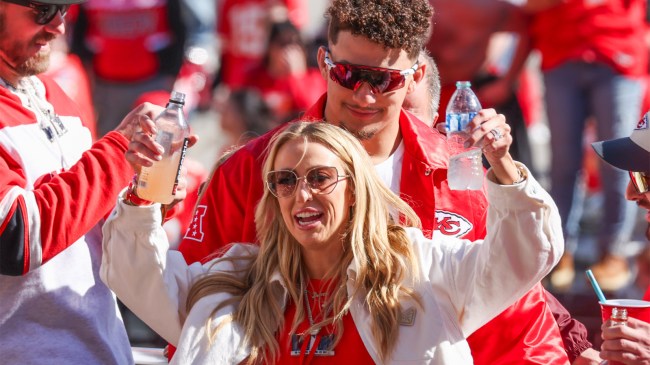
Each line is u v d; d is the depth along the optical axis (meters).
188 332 15.38
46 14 15.78
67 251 16.06
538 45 30.06
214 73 37.91
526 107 35.94
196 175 26.98
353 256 15.24
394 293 15.02
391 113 16.64
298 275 15.62
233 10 36.62
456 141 16.17
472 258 15.24
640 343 14.62
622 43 29.47
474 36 29.34
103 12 36.12
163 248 15.50
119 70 36.38
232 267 16.12
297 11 37.38
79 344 15.99
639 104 29.80
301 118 17.52
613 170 28.94
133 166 15.30
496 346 16.58
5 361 15.63
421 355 14.87
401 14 16.27
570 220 30.27
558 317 18.33
